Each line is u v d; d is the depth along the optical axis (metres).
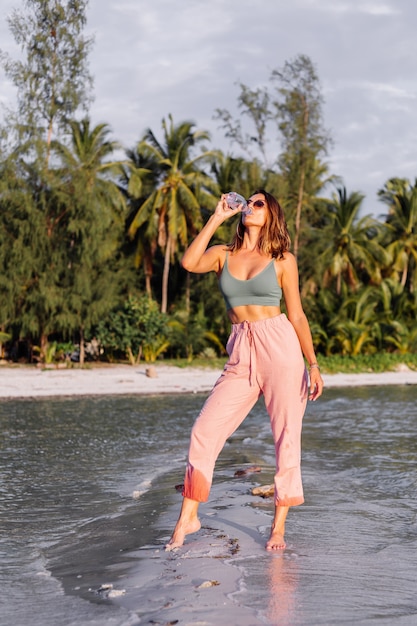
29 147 32.31
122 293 39.69
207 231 4.55
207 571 3.96
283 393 4.44
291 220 40.91
